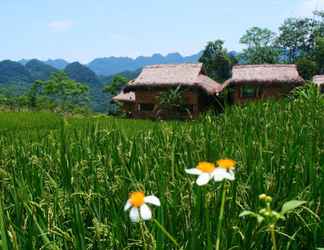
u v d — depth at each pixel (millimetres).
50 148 4840
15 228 2393
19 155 4238
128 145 4281
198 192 2400
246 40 99750
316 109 7414
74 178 3262
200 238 2234
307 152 3201
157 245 2104
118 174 3518
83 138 5012
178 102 47281
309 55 95938
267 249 2355
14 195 2650
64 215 2803
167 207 2523
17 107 47250
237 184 2766
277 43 99938
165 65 52906
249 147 3584
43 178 3627
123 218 2566
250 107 7809
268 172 3150
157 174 3102
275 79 46750
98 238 2410
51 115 31203
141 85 50781
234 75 48531
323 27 98562
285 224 2506
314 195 2623
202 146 4078
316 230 2363
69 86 134125
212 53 101750
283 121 6004
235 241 2312
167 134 4578
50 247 2221
